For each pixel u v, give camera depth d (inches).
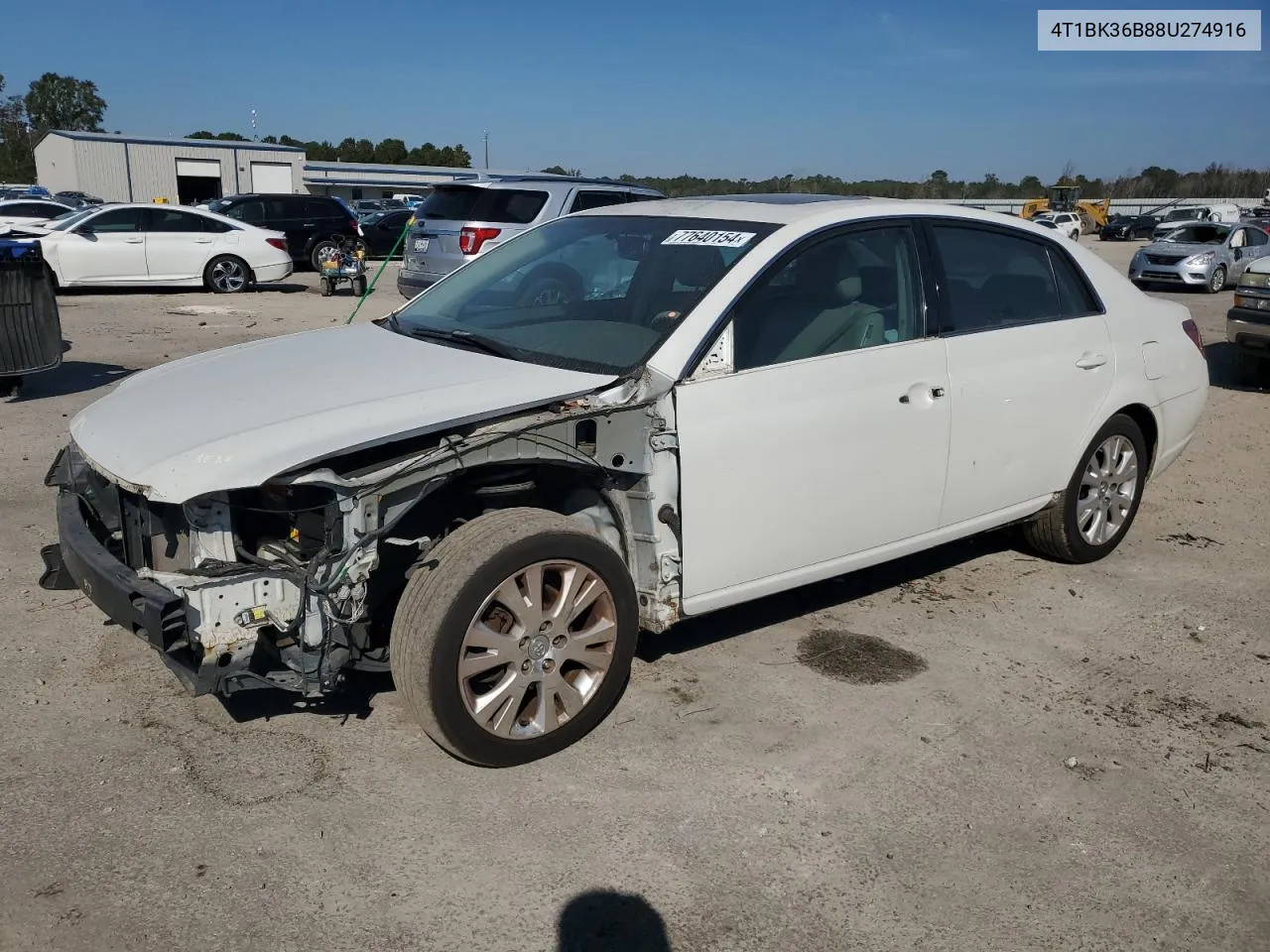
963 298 177.5
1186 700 160.1
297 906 110.1
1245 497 269.4
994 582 205.0
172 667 120.9
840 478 158.4
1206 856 123.2
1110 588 203.8
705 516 144.9
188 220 701.9
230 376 148.4
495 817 126.0
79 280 662.5
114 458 127.8
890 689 160.6
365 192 2721.5
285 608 122.7
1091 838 125.8
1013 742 146.6
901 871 118.9
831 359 155.9
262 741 141.3
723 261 155.3
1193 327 226.5
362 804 127.8
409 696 126.9
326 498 126.0
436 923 108.5
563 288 169.8
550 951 105.3
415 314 181.6
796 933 108.9
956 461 174.6
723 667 166.1
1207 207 1668.3
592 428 137.3
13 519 223.5
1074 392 192.9
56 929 105.7
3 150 3533.5
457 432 129.9
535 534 129.5
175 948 103.8
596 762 138.4
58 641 168.2
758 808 129.4
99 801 126.8
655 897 113.3
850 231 165.2
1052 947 108.0
